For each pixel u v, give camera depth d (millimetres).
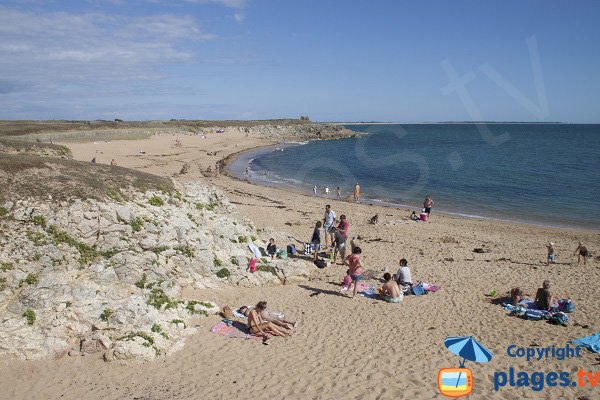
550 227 27453
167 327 10367
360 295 13664
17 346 9164
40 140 63094
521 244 22094
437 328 11289
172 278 12562
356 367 9219
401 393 8211
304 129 140125
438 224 26688
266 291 13766
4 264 10367
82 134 73375
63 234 11586
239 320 11414
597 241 23375
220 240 15445
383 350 10008
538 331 11164
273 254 16547
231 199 31516
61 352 9320
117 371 8930
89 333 9781
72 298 10195
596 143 105125
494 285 14977
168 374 8883
